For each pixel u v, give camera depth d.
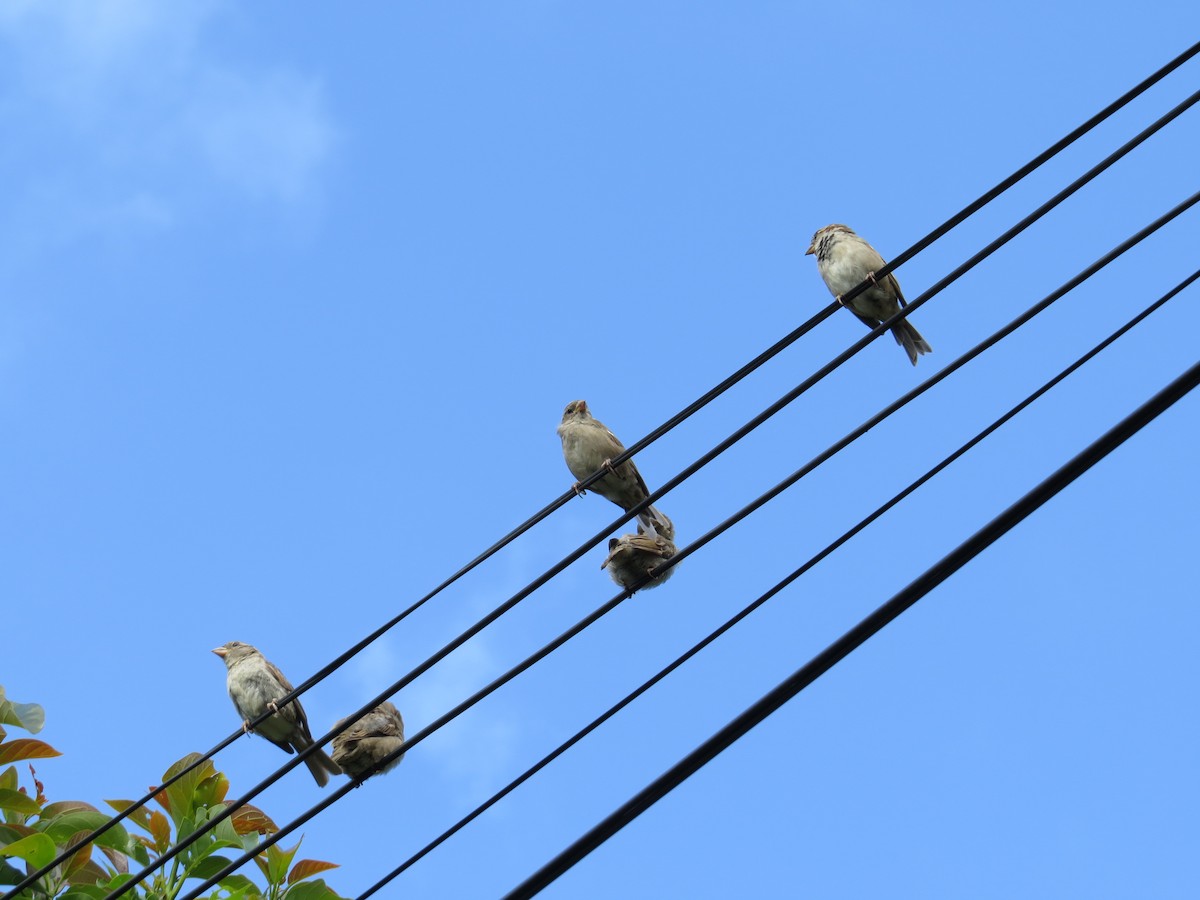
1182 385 7.59
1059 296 9.35
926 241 9.71
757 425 9.89
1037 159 9.25
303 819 9.51
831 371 9.78
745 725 7.86
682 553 9.68
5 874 10.93
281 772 9.52
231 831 11.34
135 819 11.56
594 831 7.90
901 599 7.84
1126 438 7.67
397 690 9.56
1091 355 9.01
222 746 10.23
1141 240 9.26
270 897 11.41
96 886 11.16
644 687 8.87
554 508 10.35
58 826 11.29
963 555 7.80
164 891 11.20
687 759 7.87
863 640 7.86
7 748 11.39
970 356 9.38
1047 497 7.74
